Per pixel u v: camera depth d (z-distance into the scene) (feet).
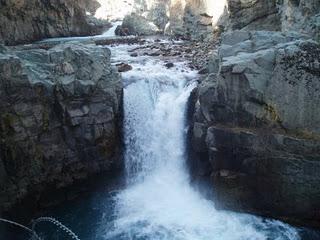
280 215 42.14
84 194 50.37
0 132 43.73
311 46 41.37
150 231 43.14
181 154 51.11
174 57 69.36
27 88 44.80
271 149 41.04
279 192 41.50
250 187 42.91
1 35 92.63
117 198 49.67
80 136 48.60
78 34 114.62
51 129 47.32
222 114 45.11
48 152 47.11
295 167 40.11
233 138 42.73
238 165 43.24
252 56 43.60
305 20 50.52
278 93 41.68
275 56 42.37
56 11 108.88
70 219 45.93
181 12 99.50
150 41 93.15
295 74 40.81
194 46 81.00
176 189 49.96
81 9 116.47
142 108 53.21
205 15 87.40
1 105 43.50
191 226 43.34
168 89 53.31
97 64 49.37
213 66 50.01
